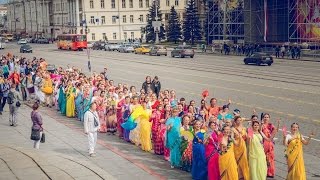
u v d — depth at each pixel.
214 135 13.03
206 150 13.16
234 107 26.69
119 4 130.38
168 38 109.94
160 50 74.94
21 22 190.00
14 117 22.42
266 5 71.38
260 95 30.98
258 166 12.80
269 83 37.00
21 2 186.75
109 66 56.00
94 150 17.47
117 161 15.91
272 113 24.62
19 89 31.77
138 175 14.24
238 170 12.91
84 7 127.69
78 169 7.74
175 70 49.38
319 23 61.44
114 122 20.64
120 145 18.42
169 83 38.44
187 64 56.94
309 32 63.06
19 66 39.47
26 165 7.63
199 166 13.48
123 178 13.91
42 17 160.88
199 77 42.44
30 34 175.50
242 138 12.83
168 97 19.16
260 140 12.91
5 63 41.16
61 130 21.33
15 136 20.08
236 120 13.18
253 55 54.38
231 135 12.72
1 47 107.12
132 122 18.42
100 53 84.75
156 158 16.39
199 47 86.00
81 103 23.55
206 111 16.92
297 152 12.62
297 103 27.53
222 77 42.09
